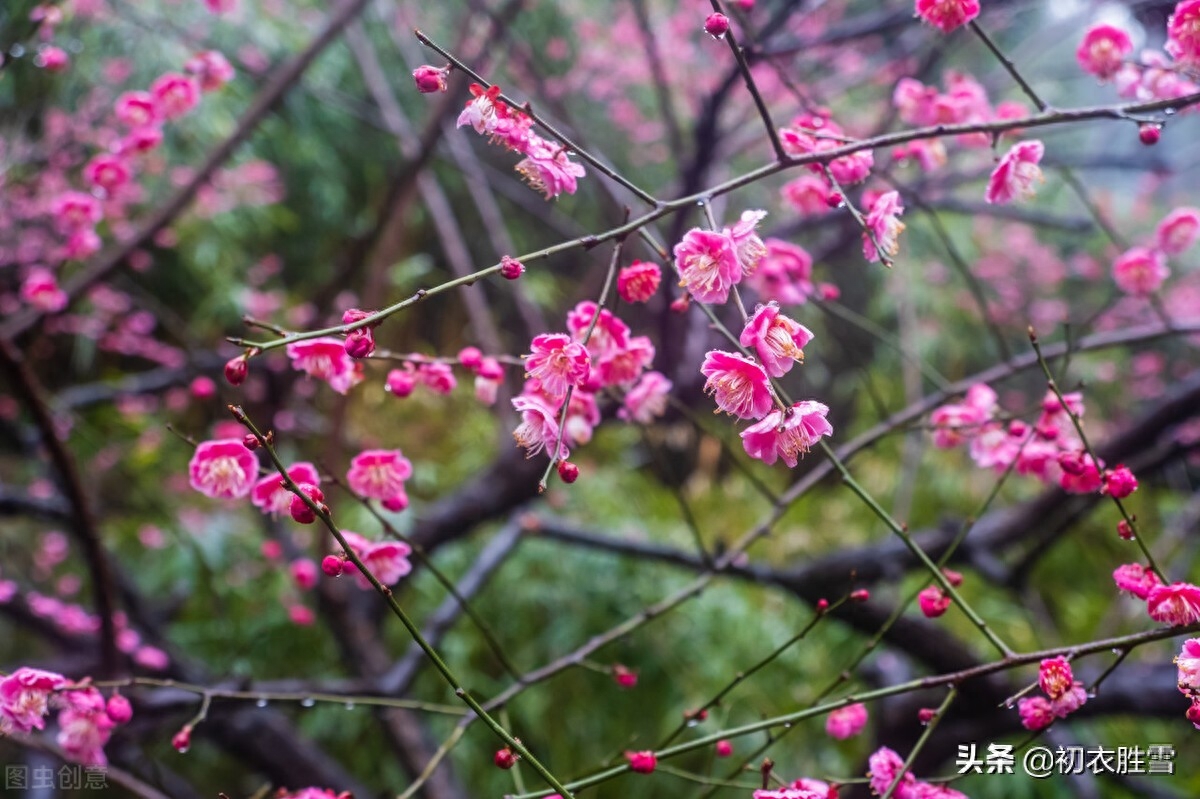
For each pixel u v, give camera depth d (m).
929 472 2.47
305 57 1.39
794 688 1.90
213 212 1.92
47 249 1.42
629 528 2.08
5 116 1.32
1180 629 0.85
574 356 0.82
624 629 1.03
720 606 1.98
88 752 0.93
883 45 1.89
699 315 1.51
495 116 0.83
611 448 2.55
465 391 2.54
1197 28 0.89
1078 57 0.97
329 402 1.75
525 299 1.74
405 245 2.52
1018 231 2.58
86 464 1.71
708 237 0.83
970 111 1.02
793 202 0.98
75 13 1.31
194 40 1.51
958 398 1.14
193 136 1.81
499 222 1.83
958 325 2.69
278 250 2.54
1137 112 0.89
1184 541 1.91
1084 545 2.15
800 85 1.70
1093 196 2.51
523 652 1.92
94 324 1.74
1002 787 1.63
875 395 1.16
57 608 1.38
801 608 1.99
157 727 1.30
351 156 2.51
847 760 1.74
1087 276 2.55
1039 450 0.95
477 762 1.79
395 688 1.31
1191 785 1.56
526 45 1.84
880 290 2.59
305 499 0.81
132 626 1.42
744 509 2.38
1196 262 2.50
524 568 1.98
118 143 1.07
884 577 1.40
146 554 1.97
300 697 0.97
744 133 1.93
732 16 1.21
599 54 2.17
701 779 0.92
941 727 1.33
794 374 2.81
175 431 0.89
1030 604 1.41
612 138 2.48
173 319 1.61
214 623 1.78
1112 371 2.47
